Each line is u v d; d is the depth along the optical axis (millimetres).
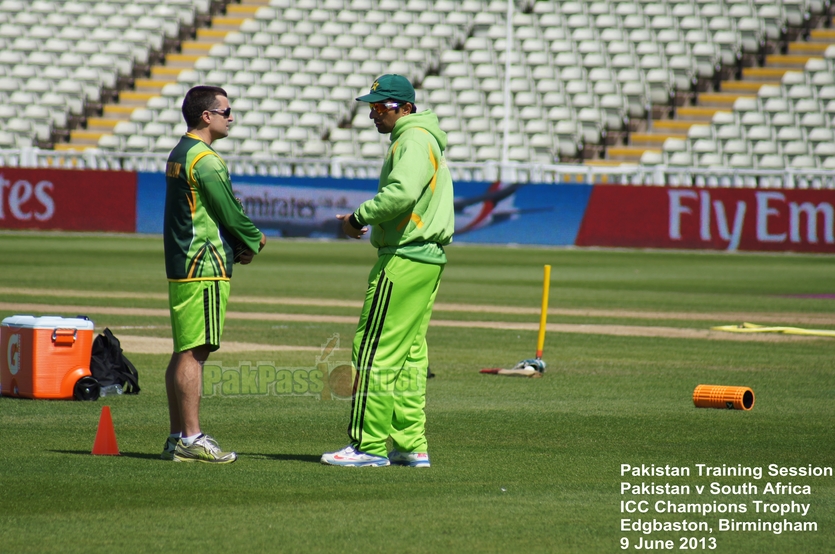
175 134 140375
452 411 30578
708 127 129875
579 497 20766
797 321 56594
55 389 30719
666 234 112812
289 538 17594
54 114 141500
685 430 28141
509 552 17125
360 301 61594
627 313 59156
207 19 161125
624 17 148625
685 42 142375
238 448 24984
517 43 147750
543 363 37844
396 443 23391
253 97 144875
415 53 148500
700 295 70188
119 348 32375
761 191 110375
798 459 24734
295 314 54562
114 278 71500
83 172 119125
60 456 23484
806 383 36531
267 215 118938
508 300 65000
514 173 119875
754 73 141250
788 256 106938
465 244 116688
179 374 22797
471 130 136250
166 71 151625
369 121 141500
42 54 151875
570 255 104438
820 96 131750
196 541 17344
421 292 22656
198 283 22312
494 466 23469
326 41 153250
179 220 22250
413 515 19141
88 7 159375
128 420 28078
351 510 19406
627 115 136375
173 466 22672
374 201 21688
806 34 146250
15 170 119250
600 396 33375
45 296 59906
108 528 18000
